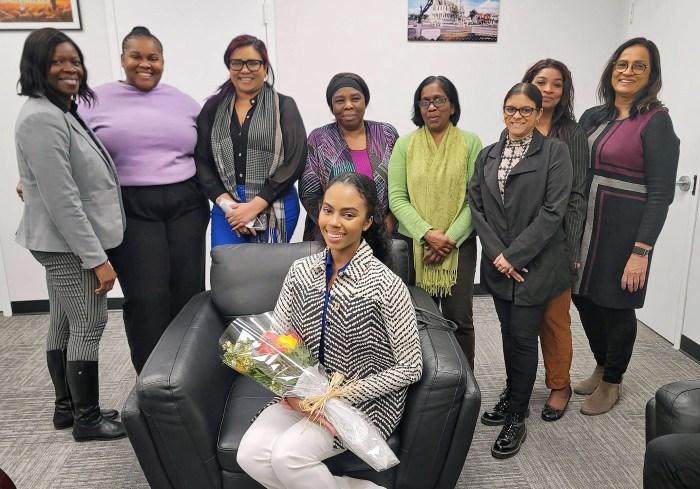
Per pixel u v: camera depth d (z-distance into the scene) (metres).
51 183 1.76
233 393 1.69
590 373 2.61
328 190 1.44
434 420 1.42
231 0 3.17
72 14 3.11
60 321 2.09
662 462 1.29
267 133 2.16
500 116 3.50
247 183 2.20
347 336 1.42
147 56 2.07
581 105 3.52
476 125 3.51
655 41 3.06
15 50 3.13
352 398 1.38
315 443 1.36
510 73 3.43
